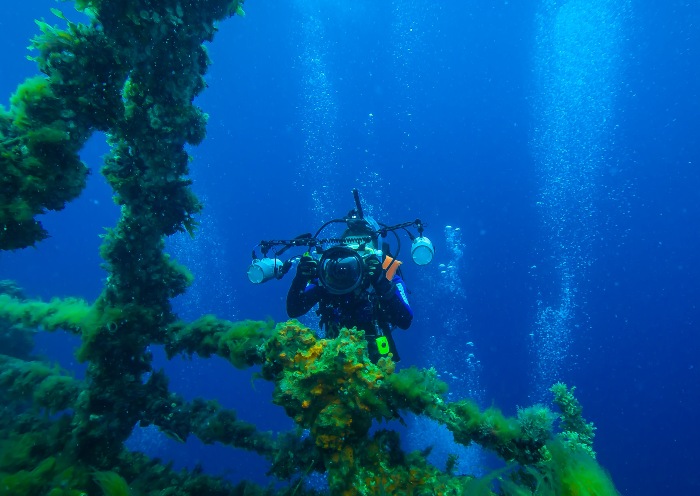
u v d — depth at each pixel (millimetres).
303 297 2846
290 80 37188
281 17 32219
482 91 36781
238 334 2482
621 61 29984
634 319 22438
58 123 2197
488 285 24625
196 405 2961
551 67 26891
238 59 35469
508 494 1688
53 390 3057
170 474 2834
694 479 14172
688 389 18062
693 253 25859
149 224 2691
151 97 2393
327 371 1899
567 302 24094
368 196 36344
